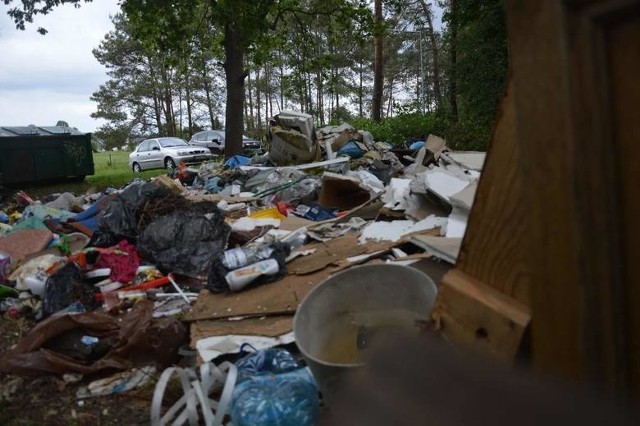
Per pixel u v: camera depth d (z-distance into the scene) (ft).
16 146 42.63
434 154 30.50
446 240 14.40
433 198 18.07
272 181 30.91
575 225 4.00
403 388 5.79
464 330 5.74
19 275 18.07
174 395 11.16
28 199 33.53
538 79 4.17
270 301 13.46
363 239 17.21
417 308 8.73
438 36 114.01
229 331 12.33
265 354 10.32
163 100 144.25
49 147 45.03
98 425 10.41
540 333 4.62
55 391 11.55
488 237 5.56
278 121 38.17
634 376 3.90
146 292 16.53
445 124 58.90
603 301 3.95
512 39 4.41
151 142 70.18
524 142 4.42
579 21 3.82
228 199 28.12
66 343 12.70
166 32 48.34
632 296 3.85
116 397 11.30
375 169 31.99
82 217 24.61
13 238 21.83
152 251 18.54
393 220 19.24
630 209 3.78
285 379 9.27
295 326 8.38
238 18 45.42
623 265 3.87
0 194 38.75
